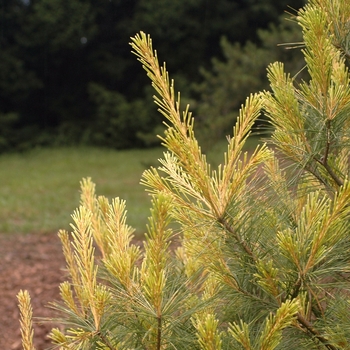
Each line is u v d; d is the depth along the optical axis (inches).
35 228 380.2
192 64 1064.8
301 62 413.1
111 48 1109.7
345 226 53.4
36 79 1061.8
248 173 52.7
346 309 54.6
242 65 458.3
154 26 1040.2
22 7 1056.8
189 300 62.7
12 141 1019.9
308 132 58.3
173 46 1058.7
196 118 431.5
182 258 76.5
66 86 1122.0
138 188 583.5
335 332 53.9
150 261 51.5
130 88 1122.0
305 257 51.5
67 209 465.1
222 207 53.4
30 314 66.2
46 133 1061.8
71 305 59.8
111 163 829.8
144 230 327.6
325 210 48.9
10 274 266.8
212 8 1052.5
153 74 51.6
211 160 362.0
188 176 55.2
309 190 61.3
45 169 788.0
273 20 1019.3
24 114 1103.0
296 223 61.9
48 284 248.5
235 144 52.3
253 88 429.7
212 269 57.6
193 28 1057.5
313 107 56.1
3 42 1051.9
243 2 1069.8
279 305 53.4
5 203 495.5
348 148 62.7
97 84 1096.8
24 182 651.5
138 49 51.2
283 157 60.3
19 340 190.9
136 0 1086.4
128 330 56.1
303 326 55.2
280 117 57.4
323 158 57.8
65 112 1116.5
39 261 293.7
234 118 404.5
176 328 55.8
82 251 54.5
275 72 59.7
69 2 1032.8
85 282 53.6
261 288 56.2
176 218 58.2
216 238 55.1
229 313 61.0
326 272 52.2
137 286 55.1
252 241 55.7
